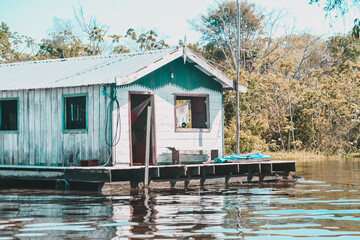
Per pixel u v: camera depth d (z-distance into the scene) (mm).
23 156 18250
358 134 32188
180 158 18172
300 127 32031
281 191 13922
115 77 15781
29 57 41625
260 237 7828
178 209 10555
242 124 28891
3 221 9344
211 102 19266
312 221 9094
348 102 32469
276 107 32188
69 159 17172
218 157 17562
